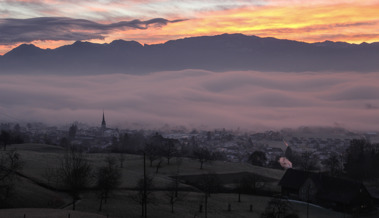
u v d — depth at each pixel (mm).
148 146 168000
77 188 84250
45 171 105062
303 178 115938
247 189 116000
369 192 112562
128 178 114000
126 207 81875
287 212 84812
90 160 141875
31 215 60750
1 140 172000
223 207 92812
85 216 63938
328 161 181000
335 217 93000
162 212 82062
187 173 140625
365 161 163750
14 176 87750
